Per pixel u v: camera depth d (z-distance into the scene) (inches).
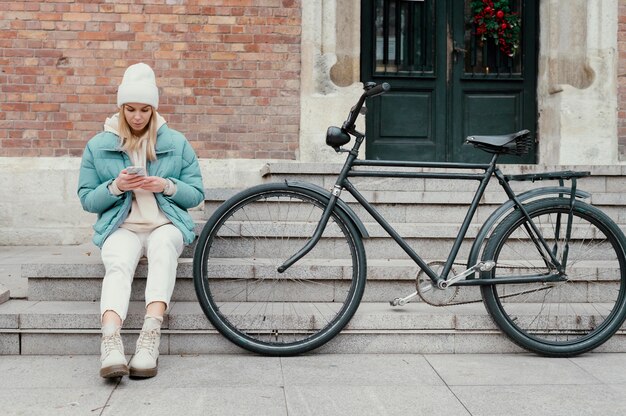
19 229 236.5
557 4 252.5
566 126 241.4
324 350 133.0
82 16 236.4
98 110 237.9
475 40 262.8
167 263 124.6
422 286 136.3
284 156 241.8
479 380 116.9
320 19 238.5
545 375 120.3
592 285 149.1
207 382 114.1
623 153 248.5
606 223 136.1
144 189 128.4
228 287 144.8
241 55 240.2
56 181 237.1
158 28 237.9
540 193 136.3
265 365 124.3
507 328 131.4
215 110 239.9
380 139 259.4
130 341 129.4
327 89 239.3
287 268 134.4
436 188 193.2
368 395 108.6
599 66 242.5
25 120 236.7
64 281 142.6
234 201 131.5
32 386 111.0
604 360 131.2
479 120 263.0
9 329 129.0
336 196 133.3
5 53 235.6
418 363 127.0
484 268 131.6
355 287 131.6
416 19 260.5
